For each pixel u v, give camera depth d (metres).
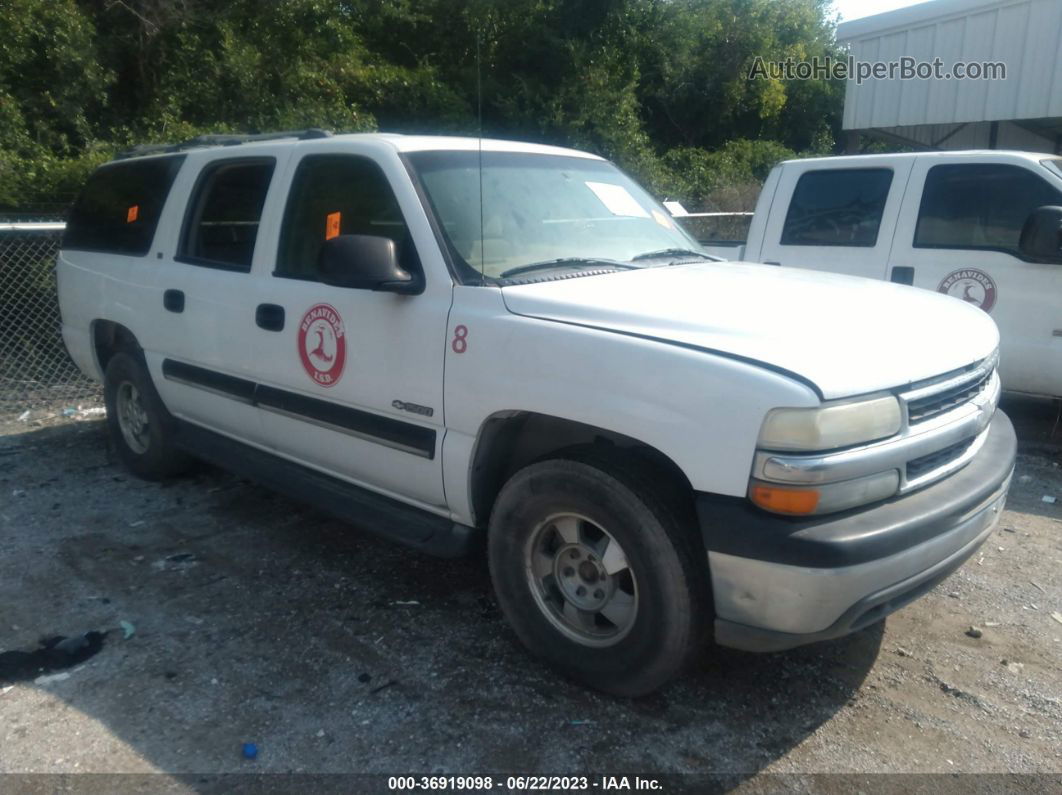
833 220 7.05
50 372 8.03
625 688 3.24
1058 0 10.38
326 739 3.14
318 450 4.18
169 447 5.39
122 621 3.95
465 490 3.53
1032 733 3.20
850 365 2.87
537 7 18.95
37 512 5.20
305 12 15.76
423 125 16.97
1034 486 5.69
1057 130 12.69
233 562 4.54
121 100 14.64
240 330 4.41
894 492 2.94
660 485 3.03
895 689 3.46
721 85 26.91
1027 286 6.12
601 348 3.07
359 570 4.44
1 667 3.59
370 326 3.76
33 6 12.94
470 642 3.76
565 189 4.27
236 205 4.68
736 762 3.03
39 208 10.17
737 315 3.15
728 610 2.90
